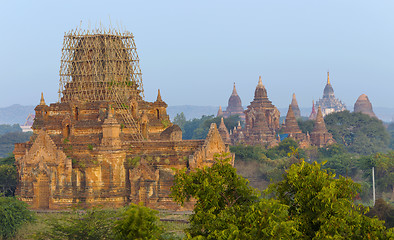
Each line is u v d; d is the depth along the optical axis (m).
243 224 73.75
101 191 149.25
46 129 160.75
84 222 103.31
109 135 150.50
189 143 152.12
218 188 80.81
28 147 158.38
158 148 153.62
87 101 164.50
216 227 75.00
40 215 137.25
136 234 72.62
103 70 166.50
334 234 71.50
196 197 80.50
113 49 168.50
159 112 175.38
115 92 164.25
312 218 75.00
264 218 71.75
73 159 151.12
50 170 149.25
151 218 74.25
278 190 80.38
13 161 195.25
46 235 108.19
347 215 75.06
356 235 74.38
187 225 126.81
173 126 169.88
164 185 148.88
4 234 119.44
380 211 131.12
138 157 150.88
